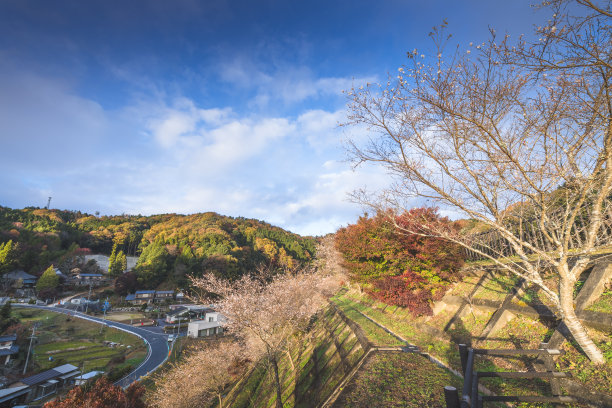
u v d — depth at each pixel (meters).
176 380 20.52
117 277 87.25
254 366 19.66
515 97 4.36
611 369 4.27
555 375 4.02
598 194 4.50
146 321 63.12
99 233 117.75
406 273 10.78
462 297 9.60
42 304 68.69
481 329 7.79
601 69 3.68
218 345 24.98
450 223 9.84
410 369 6.61
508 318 7.45
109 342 47.78
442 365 6.97
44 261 88.00
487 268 9.74
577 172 4.64
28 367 36.31
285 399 12.86
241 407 16.73
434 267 10.45
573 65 3.84
